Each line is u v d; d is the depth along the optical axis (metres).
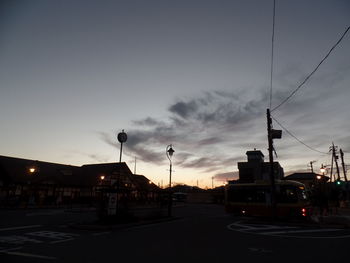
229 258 7.55
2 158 38.66
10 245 9.16
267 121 19.70
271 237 11.69
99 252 8.13
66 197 42.72
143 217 18.72
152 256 7.68
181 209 37.50
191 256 7.74
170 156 22.02
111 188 15.85
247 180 53.59
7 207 31.52
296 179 51.28
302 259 7.52
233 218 21.95
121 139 17.31
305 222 17.70
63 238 10.73
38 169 40.88
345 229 14.93
